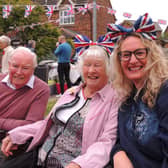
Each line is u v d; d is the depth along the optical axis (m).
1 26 15.20
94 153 1.75
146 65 1.66
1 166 2.15
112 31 1.82
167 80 1.55
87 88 2.20
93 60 2.07
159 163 1.51
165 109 1.46
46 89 2.69
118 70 1.88
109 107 1.98
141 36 1.70
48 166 2.07
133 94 1.79
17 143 2.22
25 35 15.84
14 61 2.56
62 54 6.53
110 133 1.88
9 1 14.45
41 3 19.58
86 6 8.49
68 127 2.05
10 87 2.69
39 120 2.58
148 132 1.52
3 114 2.66
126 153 1.66
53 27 16.92
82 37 2.30
